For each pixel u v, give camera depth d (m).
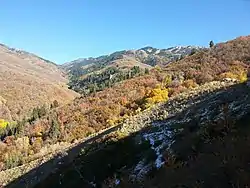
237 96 21.80
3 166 60.34
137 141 23.47
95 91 99.31
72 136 65.62
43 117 89.75
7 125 104.12
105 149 23.86
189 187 12.79
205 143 16.72
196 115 22.45
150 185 15.95
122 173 20.17
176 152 18.00
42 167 33.75
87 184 21.86
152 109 33.12
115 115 69.38
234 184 11.21
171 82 77.38
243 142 13.63
